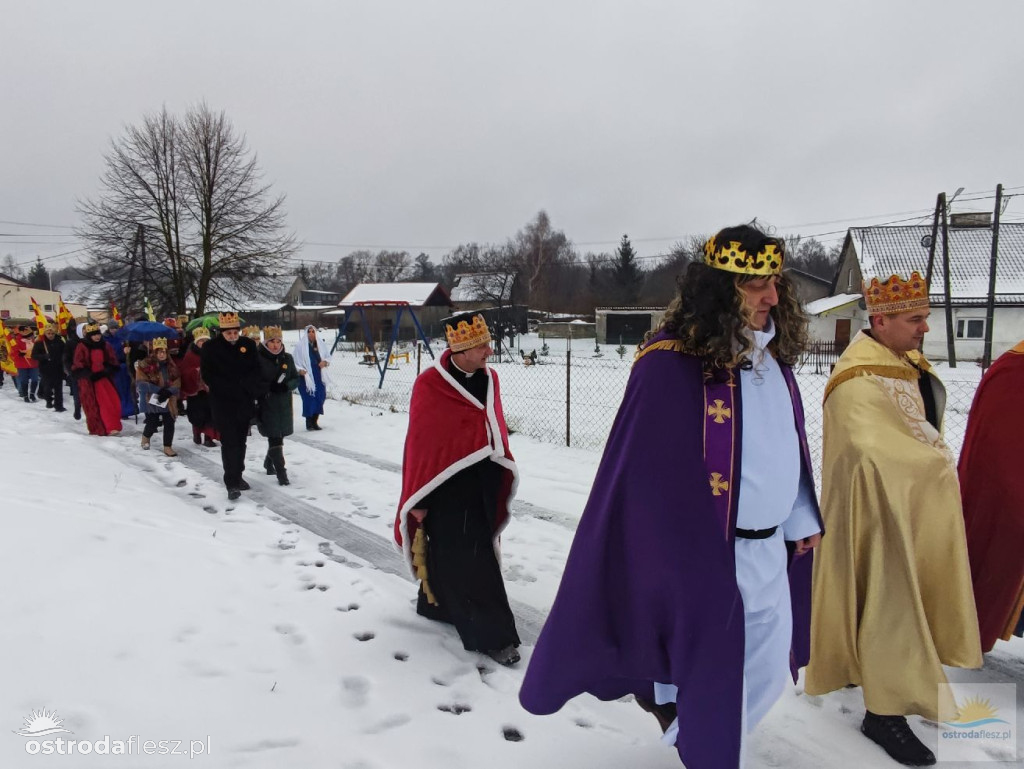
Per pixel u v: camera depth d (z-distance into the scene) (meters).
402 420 11.44
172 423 8.42
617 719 3.00
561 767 2.63
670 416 2.07
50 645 3.16
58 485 6.09
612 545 2.17
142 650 3.26
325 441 9.57
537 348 39.66
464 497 3.58
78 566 4.07
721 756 2.00
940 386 3.21
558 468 7.73
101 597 3.73
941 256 32.78
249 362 6.48
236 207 31.88
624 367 25.28
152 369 8.64
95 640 3.27
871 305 3.06
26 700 2.73
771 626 2.26
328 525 5.68
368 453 8.72
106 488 6.27
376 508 6.19
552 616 2.28
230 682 3.08
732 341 2.08
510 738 2.83
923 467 2.81
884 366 2.98
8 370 17.48
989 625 3.24
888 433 2.84
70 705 2.73
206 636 3.49
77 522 4.80
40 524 4.63
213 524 5.58
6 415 12.09
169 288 32.16
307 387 10.32
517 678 3.34
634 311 43.59
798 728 2.94
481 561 3.54
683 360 2.13
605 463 2.22
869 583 2.83
